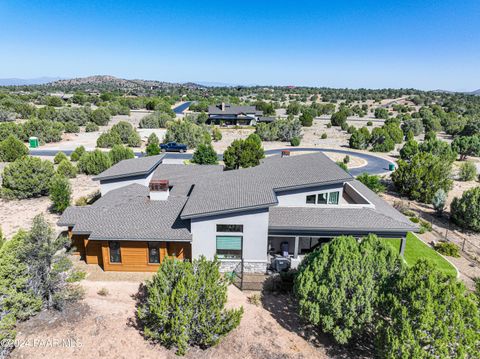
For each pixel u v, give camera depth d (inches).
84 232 703.7
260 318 582.6
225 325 499.8
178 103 6373.0
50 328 529.0
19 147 1776.6
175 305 477.7
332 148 2497.5
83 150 1854.1
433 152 1956.2
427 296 414.3
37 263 537.0
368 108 6023.6
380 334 440.5
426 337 399.9
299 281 527.8
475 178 1664.6
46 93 7770.7
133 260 719.7
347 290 488.4
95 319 554.9
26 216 1018.7
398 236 725.9
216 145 2484.0
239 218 691.4
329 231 724.0
